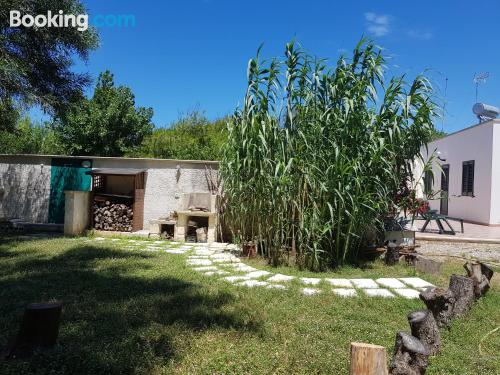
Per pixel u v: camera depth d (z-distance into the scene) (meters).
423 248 9.48
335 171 6.62
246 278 6.14
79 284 5.29
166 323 3.96
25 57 9.51
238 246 8.73
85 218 10.41
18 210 11.10
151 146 19.55
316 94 7.26
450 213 17.23
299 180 6.94
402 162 7.67
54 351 3.23
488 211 13.94
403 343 3.04
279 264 7.18
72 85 10.63
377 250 7.82
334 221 6.86
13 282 5.34
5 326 3.78
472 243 9.59
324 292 5.41
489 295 5.56
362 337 3.85
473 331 4.16
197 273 6.27
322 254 7.04
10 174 11.16
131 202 10.38
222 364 3.18
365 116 7.02
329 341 3.72
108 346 3.35
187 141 19.25
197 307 4.42
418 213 8.50
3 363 3.06
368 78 7.21
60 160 10.98
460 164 16.34
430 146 19.62
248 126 7.21
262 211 7.22
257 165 7.14
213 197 9.66
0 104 9.36
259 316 4.26
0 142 18.36
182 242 9.60
